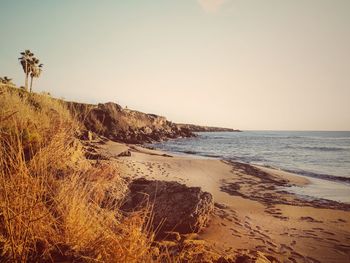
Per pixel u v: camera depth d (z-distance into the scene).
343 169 19.28
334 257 4.73
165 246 3.58
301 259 4.54
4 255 2.02
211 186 10.57
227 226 5.70
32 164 3.03
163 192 5.86
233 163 17.20
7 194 2.29
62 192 2.85
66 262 2.14
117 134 48.03
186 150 34.75
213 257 3.62
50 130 4.11
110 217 2.97
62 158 4.16
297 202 8.99
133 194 5.82
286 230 5.97
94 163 6.01
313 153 32.94
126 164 11.10
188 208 5.29
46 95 8.23
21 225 2.19
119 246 2.32
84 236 2.44
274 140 70.88
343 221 7.02
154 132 64.81
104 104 52.78
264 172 15.20
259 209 7.62
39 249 2.22
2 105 4.30
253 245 4.86
